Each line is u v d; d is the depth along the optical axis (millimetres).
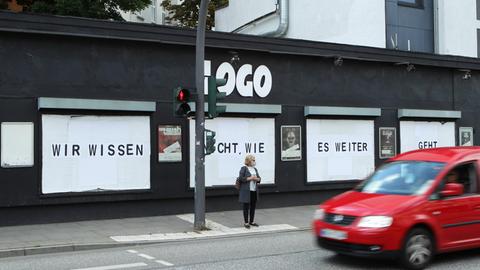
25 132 13984
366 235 8180
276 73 17766
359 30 23219
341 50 18734
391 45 24062
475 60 22094
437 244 8609
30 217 14055
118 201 15125
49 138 14250
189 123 16203
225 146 16766
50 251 11109
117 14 27078
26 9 27188
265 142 17453
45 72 14266
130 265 9555
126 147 15266
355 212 8438
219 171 16641
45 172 14172
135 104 15203
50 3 26062
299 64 18203
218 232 13469
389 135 19953
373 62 19703
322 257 9789
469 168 9273
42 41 14242
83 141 14680
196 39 14914
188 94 13453
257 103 17422
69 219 14508
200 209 13688
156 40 15508
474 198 9102
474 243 9047
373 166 19469
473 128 22375
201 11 13734
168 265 9469
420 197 8570
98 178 14852
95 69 14922
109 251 11164
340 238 8469
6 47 13828
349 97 19156
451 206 8797
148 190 15477
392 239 8180
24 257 10609
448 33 25281
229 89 16969
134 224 14320
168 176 15844
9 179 13758
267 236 12977
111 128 15078
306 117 18203
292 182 17844
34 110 14109
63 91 14477
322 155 18453
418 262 8406
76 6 24859
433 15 25484
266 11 27922
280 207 17688
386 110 19969
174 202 16016
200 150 13781
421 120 20781
